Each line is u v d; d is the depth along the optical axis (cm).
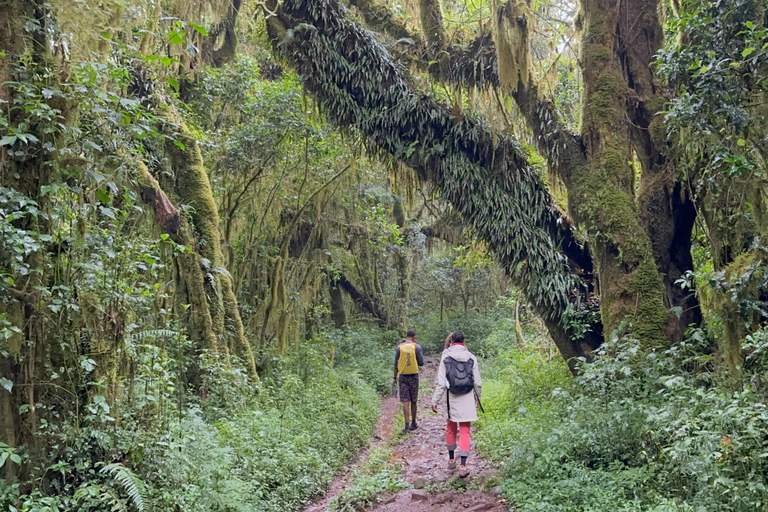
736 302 523
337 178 1398
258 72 1230
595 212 738
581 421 544
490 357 1745
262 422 692
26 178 387
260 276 1259
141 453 433
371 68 849
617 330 639
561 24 1031
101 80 428
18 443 381
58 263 409
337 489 640
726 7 561
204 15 1084
